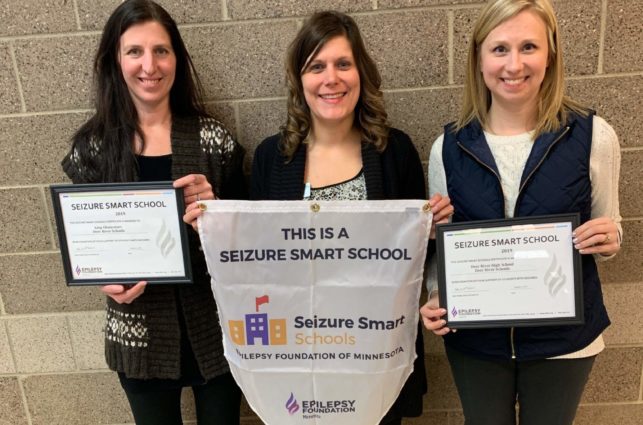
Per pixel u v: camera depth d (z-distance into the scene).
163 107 1.52
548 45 1.23
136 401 1.56
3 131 1.79
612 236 1.21
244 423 2.06
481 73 1.33
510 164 1.27
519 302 1.26
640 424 1.97
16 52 1.72
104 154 1.45
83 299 1.95
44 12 1.68
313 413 1.41
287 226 1.24
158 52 1.46
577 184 1.22
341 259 1.26
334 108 1.37
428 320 1.31
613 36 1.65
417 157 1.51
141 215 1.38
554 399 1.33
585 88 1.70
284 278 1.28
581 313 1.23
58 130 1.79
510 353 1.31
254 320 1.32
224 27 1.70
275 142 1.51
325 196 1.40
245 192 1.68
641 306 1.86
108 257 1.41
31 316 1.97
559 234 1.21
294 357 1.35
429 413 2.01
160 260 1.40
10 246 1.90
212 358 1.52
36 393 2.05
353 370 1.35
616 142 1.25
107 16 1.69
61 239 1.40
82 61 1.73
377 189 1.38
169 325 1.48
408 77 1.72
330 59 1.34
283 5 1.67
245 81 1.75
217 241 1.25
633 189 1.77
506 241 1.23
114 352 1.50
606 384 1.94
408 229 1.22
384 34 1.69
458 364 1.42
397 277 1.25
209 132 1.55
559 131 1.23
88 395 2.05
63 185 1.36
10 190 1.84
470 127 1.35
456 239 1.25
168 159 1.49
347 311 1.29
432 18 1.67
